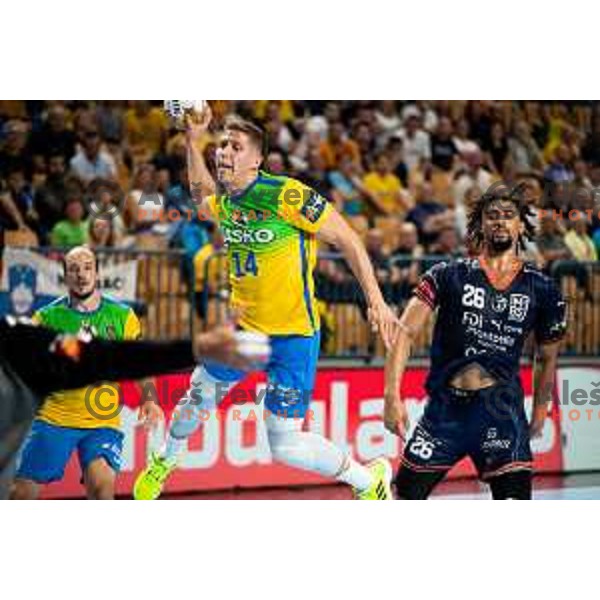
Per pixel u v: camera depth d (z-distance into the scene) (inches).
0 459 157.1
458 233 588.7
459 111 643.5
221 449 416.5
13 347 154.0
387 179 593.0
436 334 286.4
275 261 300.2
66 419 316.8
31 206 503.5
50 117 530.6
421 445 282.8
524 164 651.5
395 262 483.5
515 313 280.5
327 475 315.9
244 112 556.1
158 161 522.6
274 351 303.9
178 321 466.0
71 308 326.6
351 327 468.1
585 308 498.3
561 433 472.1
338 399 434.3
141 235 508.7
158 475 322.3
